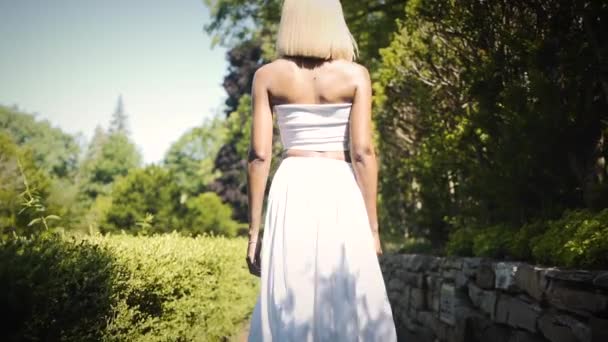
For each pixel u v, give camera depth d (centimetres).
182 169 7619
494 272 470
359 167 233
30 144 8131
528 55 507
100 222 1625
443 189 777
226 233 2403
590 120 452
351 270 226
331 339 220
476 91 567
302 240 226
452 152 673
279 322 221
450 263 602
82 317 336
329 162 235
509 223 570
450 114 734
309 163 234
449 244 670
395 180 1025
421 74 773
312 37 234
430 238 868
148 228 868
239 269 831
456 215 761
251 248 239
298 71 236
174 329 517
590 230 362
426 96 752
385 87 910
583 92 461
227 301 740
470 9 583
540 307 381
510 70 552
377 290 227
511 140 495
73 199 1562
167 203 1891
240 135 3959
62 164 8312
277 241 228
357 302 224
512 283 431
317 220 228
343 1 1647
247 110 3797
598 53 431
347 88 235
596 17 435
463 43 637
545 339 378
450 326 587
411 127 930
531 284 388
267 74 238
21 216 855
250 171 238
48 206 1202
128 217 1702
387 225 1224
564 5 478
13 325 278
